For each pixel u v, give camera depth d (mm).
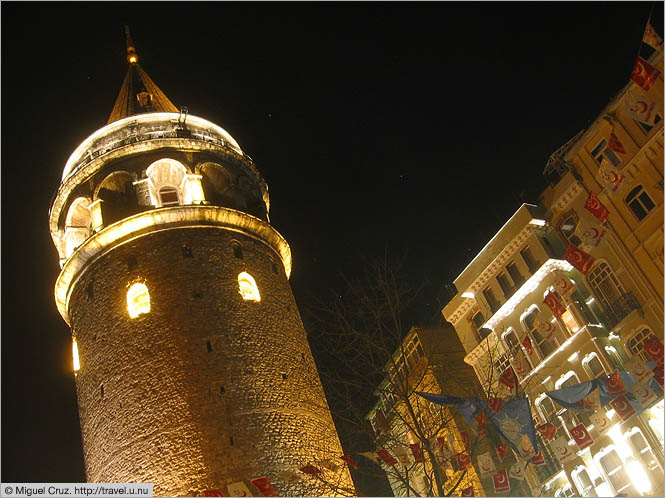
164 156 40344
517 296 39469
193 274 36188
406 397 28234
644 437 31375
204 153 41500
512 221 40812
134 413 32375
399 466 42719
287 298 39000
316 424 34000
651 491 30875
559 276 37500
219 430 31219
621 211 36156
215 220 38719
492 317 40781
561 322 36844
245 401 32438
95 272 37594
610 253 36281
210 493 28016
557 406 35938
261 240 40406
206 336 34031
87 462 33562
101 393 33969
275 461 31156
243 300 36312
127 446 31797
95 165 40125
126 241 37531
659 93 34875
